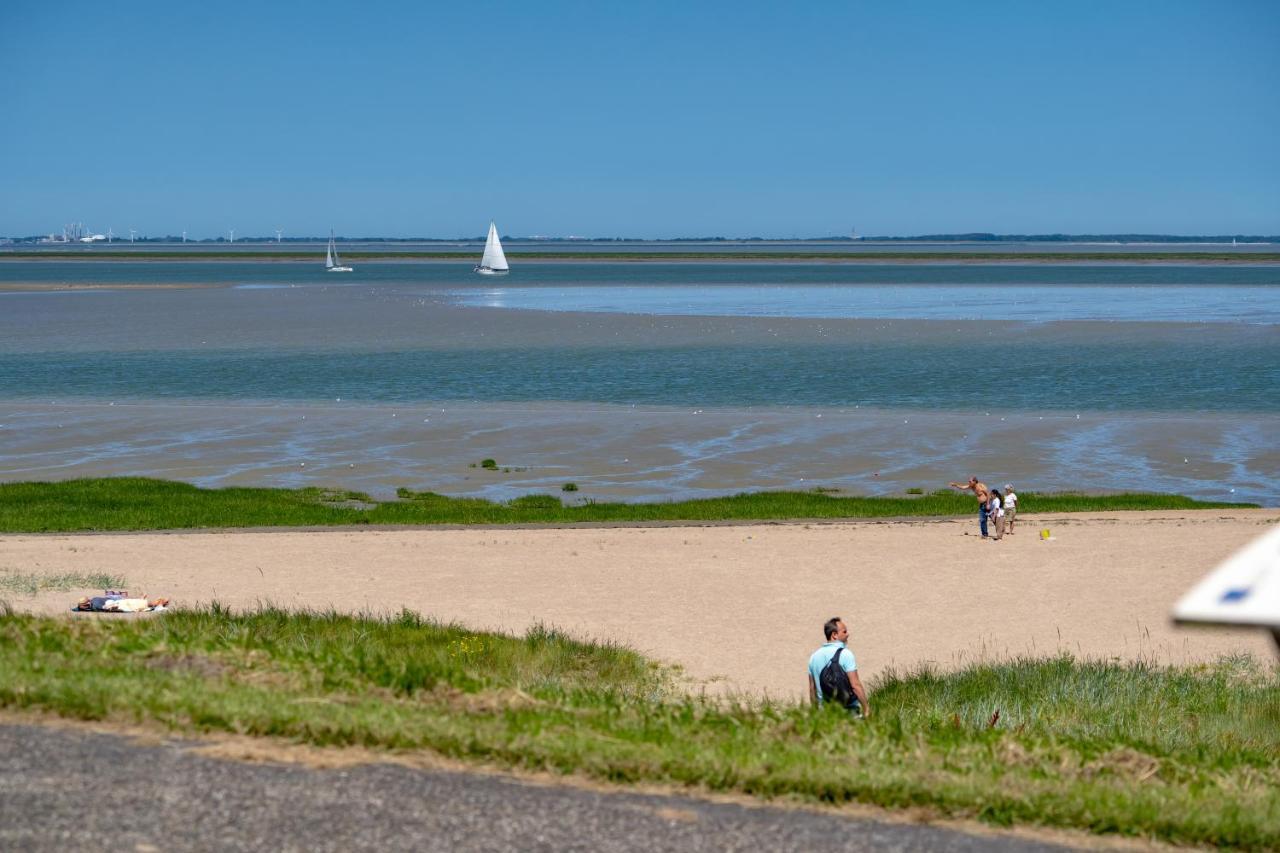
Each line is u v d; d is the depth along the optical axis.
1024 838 23.55
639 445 133.62
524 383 182.75
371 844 21.05
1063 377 186.75
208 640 37.09
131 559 77.62
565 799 23.64
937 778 26.09
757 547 82.94
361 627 55.75
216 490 107.25
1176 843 24.09
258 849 20.62
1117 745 31.61
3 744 24.97
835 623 40.06
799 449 131.38
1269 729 43.22
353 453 129.25
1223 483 116.06
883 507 101.38
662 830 22.39
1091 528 90.19
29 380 187.12
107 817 21.50
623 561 78.19
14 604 62.50
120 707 27.30
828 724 31.50
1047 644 59.28
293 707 28.17
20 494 103.69
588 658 52.72
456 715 29.30
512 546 83.06
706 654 56.59
